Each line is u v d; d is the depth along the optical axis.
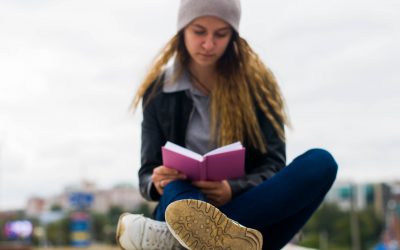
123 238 1.87
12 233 51.97
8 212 75.12
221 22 2.03
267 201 1.87
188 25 2.07
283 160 2.19
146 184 2.10
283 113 2.24
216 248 1.64
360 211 61.53
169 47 2.24
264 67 2.25
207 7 2.00
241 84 2.19
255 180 2.02
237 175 1.98
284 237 2.02
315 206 1.98
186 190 1.86
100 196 81.06
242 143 2.19
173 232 1.63
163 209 1.89
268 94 2.21
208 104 2.24
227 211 1.91
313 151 1.91
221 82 2.20
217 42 2.06
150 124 2.24
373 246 61.22
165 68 2.27
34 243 60.78
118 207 72.75
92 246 51.03
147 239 1.85
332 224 60.97
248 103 2.17
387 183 62.34
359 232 60.69
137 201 80.94
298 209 1.90
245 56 2.22
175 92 2.23
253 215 1.88
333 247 60.47
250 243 1.65
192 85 2.23
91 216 66.94
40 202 81.12
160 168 1.94
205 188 1.94
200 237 1.62
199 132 2.23
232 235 1.63
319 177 1.85
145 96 2.26
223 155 1.90
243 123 2.19
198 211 1.61
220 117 2.18
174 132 2.23
